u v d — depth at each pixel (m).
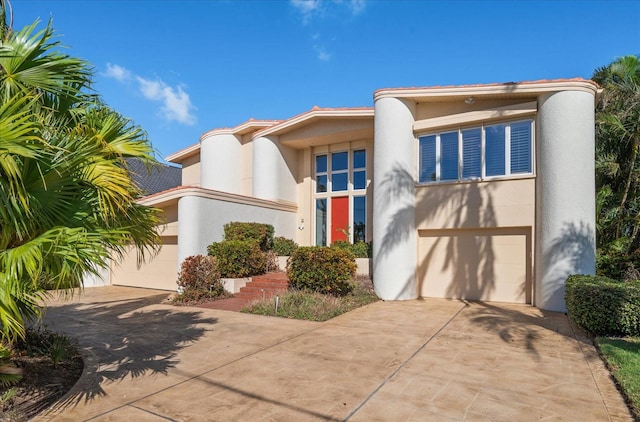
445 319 10.26
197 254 14.95
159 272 17.67
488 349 7.52
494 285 13.11
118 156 5.82
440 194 13.74
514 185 12.70
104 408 5.04
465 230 13.61
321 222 19.28
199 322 10.20
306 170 19.72
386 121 13.82
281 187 18.98
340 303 11.84
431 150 14.02
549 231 11.68
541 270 11.85
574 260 11.33
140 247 6.52
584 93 11.64
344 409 4.94
